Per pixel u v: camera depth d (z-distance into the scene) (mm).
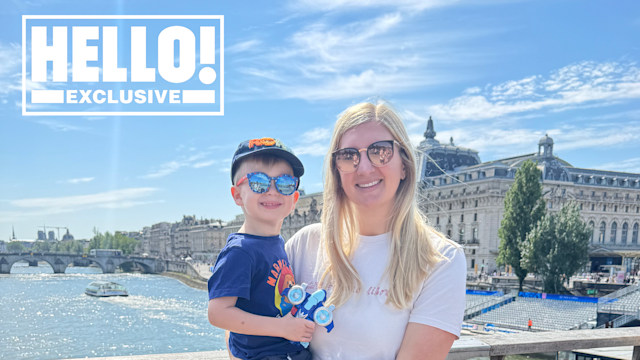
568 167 100312
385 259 2457
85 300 79188
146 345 43406
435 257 2375
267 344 2451
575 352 8656
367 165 2396
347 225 2619
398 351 2357
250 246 2504
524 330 43219
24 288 101188
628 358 7859
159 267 163250
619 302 43062
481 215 87625
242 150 2676
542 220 58219
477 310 51938
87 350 41500
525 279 65250
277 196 2607
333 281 2486
